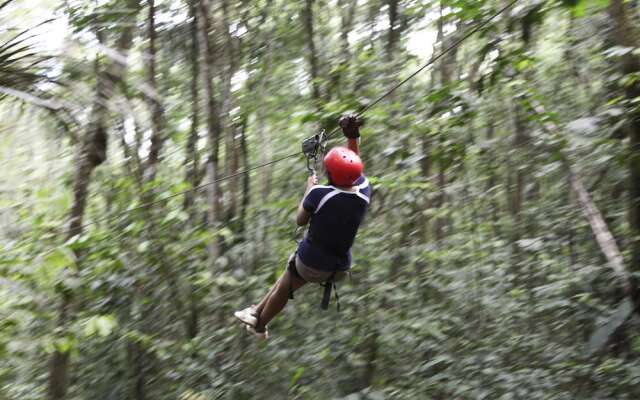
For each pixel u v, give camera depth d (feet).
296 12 35.14
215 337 27.68
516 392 24.12
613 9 20.17
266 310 16.02
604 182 26.22
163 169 34.24
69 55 13.37
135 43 33.63
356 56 33.73
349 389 28.07
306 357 27.63
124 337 24.18
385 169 28.53
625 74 19.84
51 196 23.71
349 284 29.78
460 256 32.86
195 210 32.09
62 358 24.98
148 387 26.86
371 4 35.63
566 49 31.89
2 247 19.71
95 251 23.18
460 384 25.85
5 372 25.30
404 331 28.12
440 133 23.62
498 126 33.53
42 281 19.11
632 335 23.09
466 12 22.03
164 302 26.89
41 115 15.17
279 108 36.17
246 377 26.71
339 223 14.30
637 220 20.53
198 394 24.90
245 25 34.37
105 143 22.71
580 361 24.89
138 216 25.58
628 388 22.44
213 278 26.50
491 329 30.19
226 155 32.89
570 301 26.05
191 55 33.45
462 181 33.68
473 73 28.37
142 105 25.61
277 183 35.76
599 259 26.71
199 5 30.50
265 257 30.58
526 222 32.40
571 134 21.18
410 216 29.94
